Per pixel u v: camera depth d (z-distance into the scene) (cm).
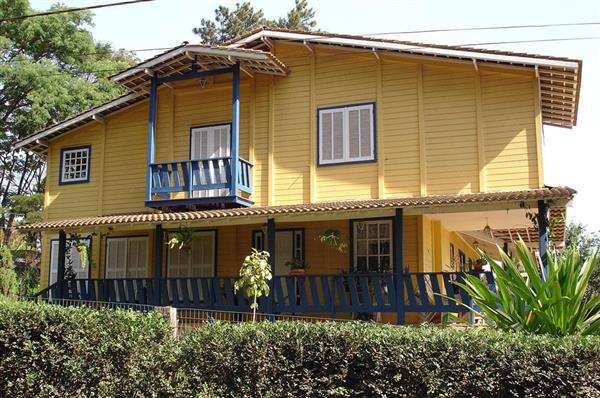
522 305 912
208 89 1831
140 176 1895
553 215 1616
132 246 1914
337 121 1667
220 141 1794
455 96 1562
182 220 1525
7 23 3247
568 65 1391
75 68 3519
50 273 1988
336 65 1692
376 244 1636
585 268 909
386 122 1617
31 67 3078
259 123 1748
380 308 1411
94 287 1697
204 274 1814
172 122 1856
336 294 1558
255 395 810
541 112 1622
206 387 831
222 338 848
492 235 1958
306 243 1714
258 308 1492
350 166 1633
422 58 1571
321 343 801
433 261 1705
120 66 3575
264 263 1327
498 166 1494
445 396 739
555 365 717
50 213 1989
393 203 1363
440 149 1553
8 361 972
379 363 771
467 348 749
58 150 2017
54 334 956
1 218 3341
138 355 900
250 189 1698
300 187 1673
